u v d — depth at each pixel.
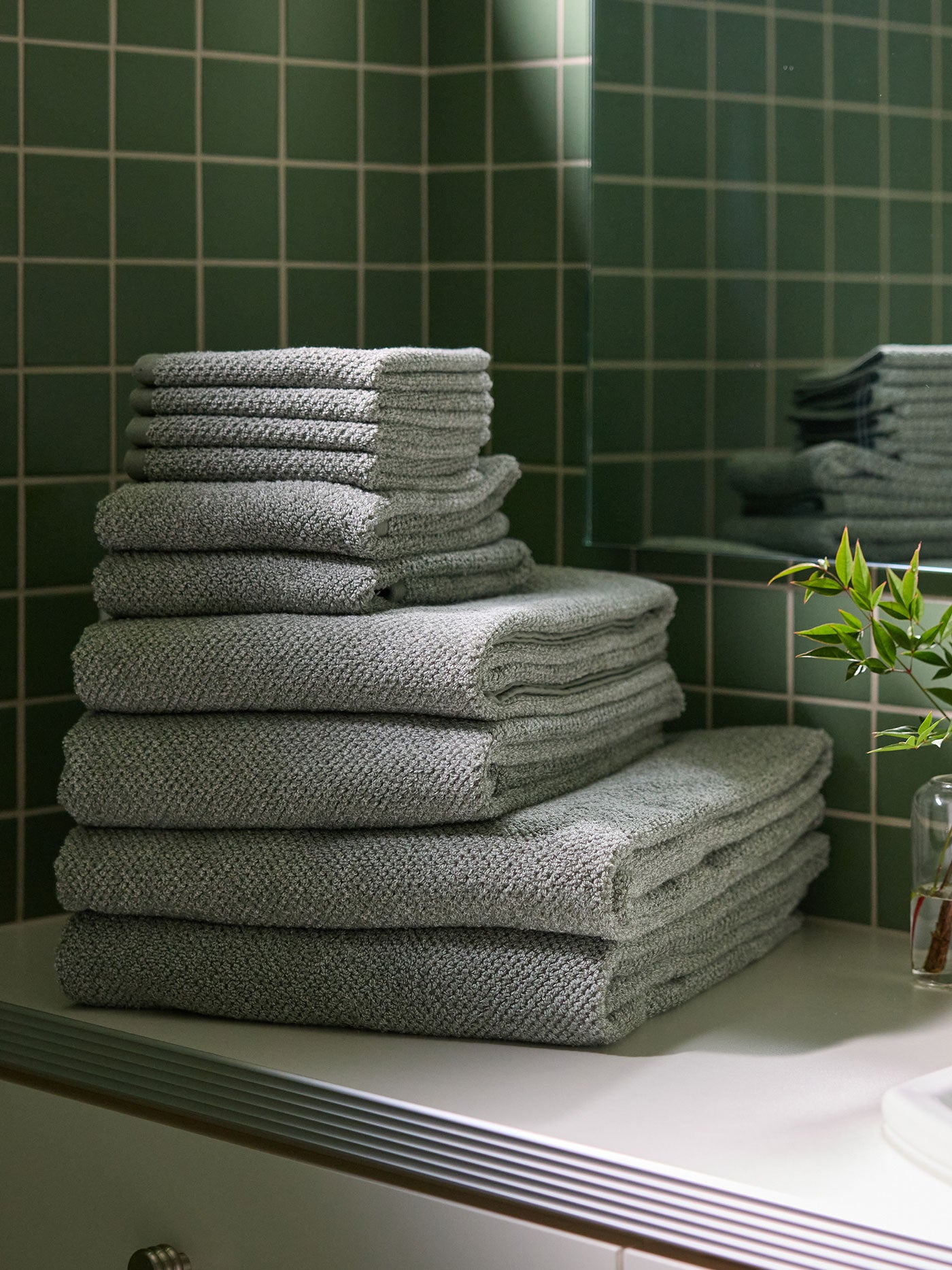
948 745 1.27
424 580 1.15
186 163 1.41
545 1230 0.89
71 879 1.09
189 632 1.09
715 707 1.41
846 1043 1.05
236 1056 1.02
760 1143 0.88
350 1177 0.96
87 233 1.36
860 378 1.29
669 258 1.39
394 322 1.56
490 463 1.27
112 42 1.36
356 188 1.52
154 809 1.08
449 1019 1.04
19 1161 1.13
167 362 1.15
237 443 1.12
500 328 1.53
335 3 1.48
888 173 1.26
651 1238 0.85
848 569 1.12
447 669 1.01
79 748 1.10
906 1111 0.88
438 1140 0.93
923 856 1.18
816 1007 1.13
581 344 1.48
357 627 1.06
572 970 1.01
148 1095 1.06
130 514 1.12
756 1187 0.82
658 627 1.30
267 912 1.06
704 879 1.11
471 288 1.54
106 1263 1.09
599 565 1.48
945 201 1.23
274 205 1.47
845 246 1.29
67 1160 1.10
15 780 1.36
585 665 1.16
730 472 1.37
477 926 1.04
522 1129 0.90
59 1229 1.11
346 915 1.05
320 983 1.06
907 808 1.30
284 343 1.49
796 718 1.36
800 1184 0.83
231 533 1.10
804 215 1.31
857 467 1.29
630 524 1.44
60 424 1.36
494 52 1.50
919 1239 0.77
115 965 1.10
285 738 1.06
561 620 1.13
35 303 1.34
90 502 1.39
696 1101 0.95
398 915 1.04
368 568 1.08
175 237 1.41
